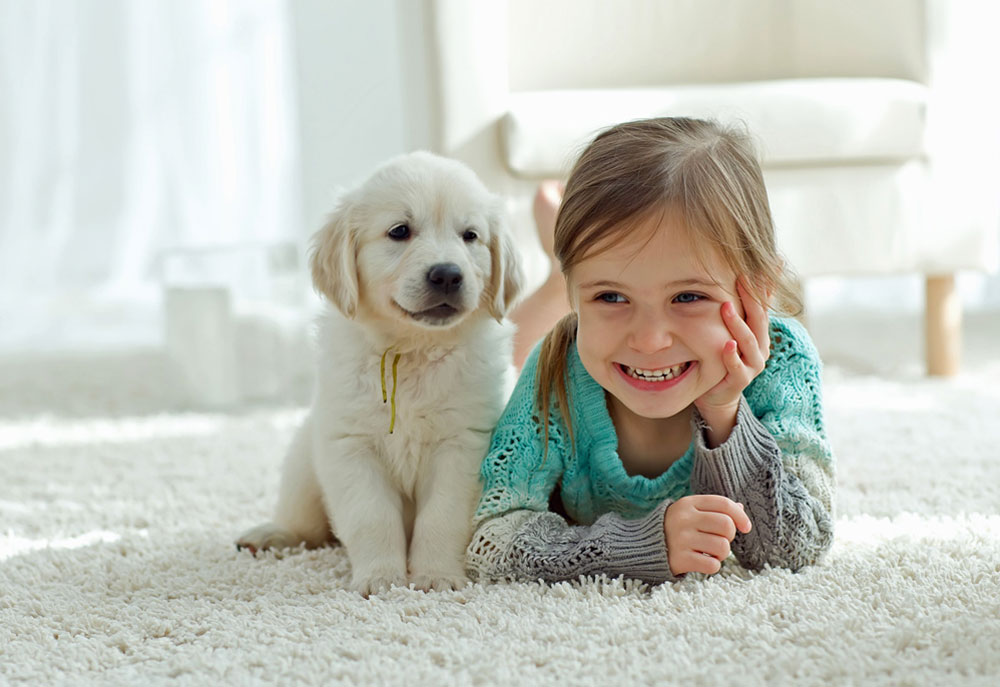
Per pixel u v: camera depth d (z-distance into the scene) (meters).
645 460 1.46
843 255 2.69
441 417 1.48
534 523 1.39
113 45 4.82
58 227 4.88
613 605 1.20
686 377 1.31
